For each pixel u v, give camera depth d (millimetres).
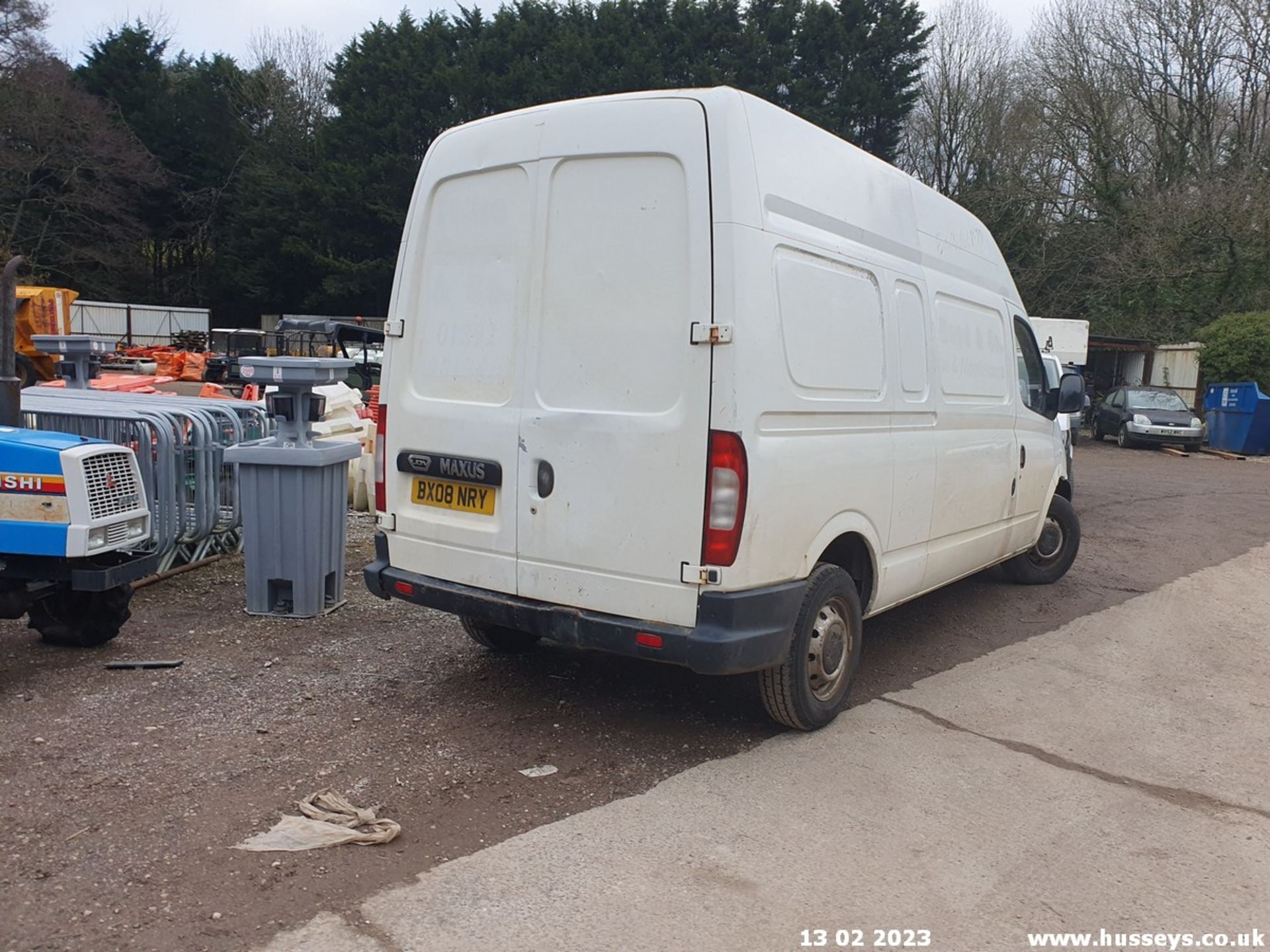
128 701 4492
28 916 2799
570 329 4004
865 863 3342
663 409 3793
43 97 36688
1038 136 31766
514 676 5070
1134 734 4680
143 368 25531
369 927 2836
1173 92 29703
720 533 3725
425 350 4504
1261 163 27719
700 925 2924
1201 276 27375
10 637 5355
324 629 5703
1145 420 21297
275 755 3982
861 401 4449
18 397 4895
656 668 5297
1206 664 5910
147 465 6293
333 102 42656
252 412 7734
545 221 4066
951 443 5445
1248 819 3803
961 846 3488
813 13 35844
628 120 3861
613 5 39312
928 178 37219
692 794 3807
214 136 46969
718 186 3682
